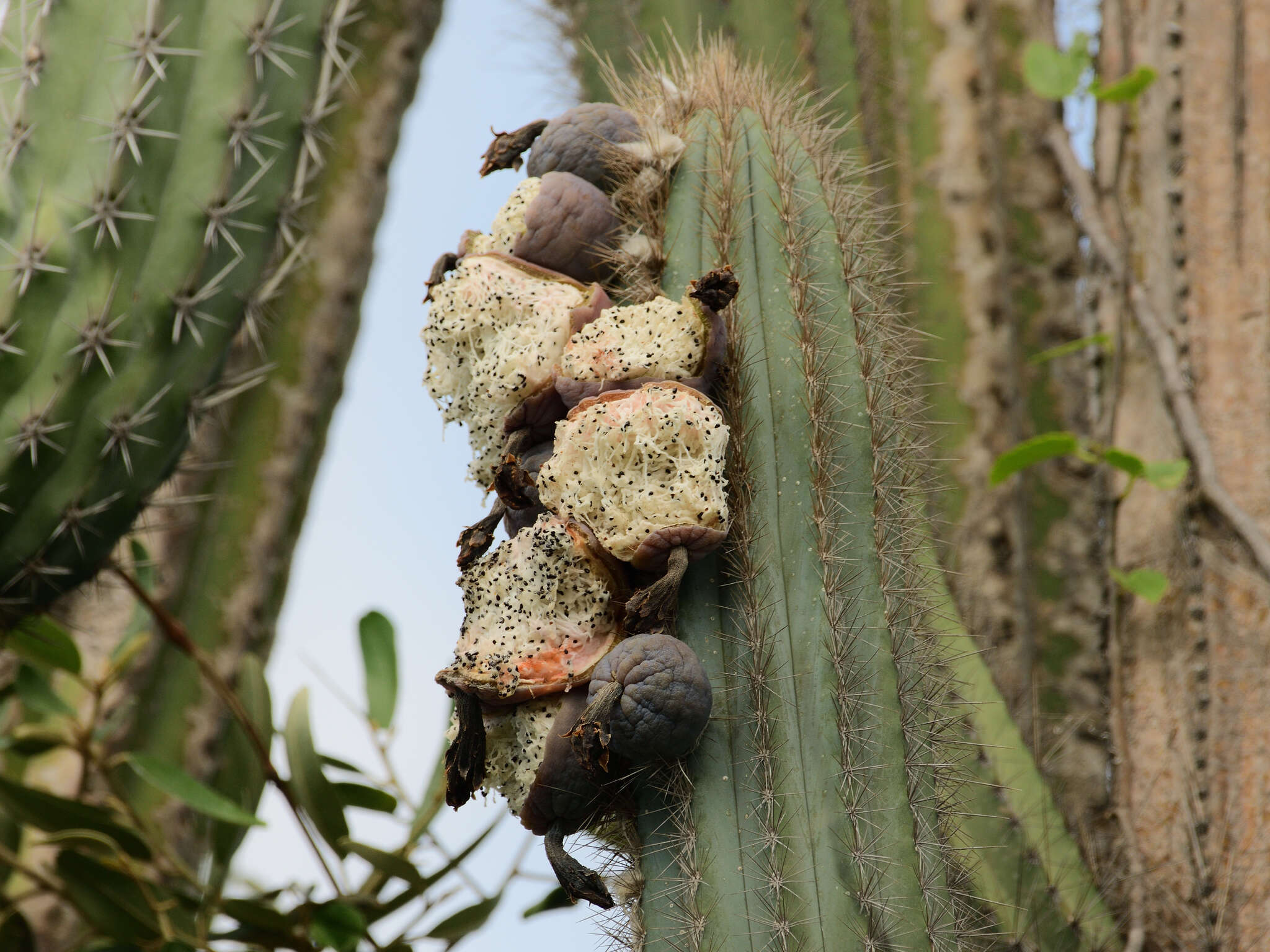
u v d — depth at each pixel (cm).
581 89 161
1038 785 152
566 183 142
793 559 137
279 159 150
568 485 135
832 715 135
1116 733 158
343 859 154
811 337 139
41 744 155
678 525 135
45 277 145
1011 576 159
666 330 138
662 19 160
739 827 134
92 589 162
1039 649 160
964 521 159
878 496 138
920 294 162
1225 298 162
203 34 149
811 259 141
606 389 138
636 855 135
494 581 136
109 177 146
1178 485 156
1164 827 156
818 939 133
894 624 137
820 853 134
